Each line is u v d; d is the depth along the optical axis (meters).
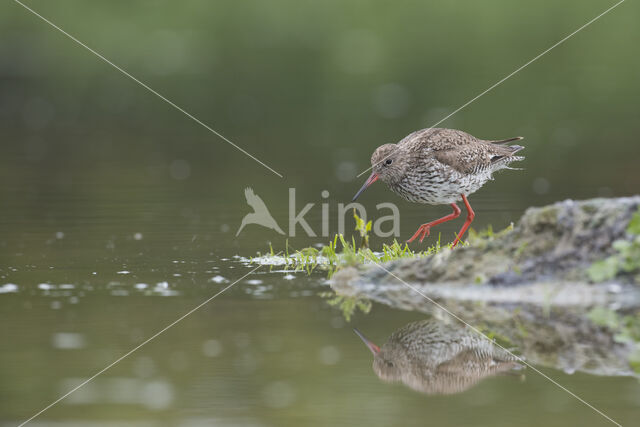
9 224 16.41
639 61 36.12
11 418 7.88
